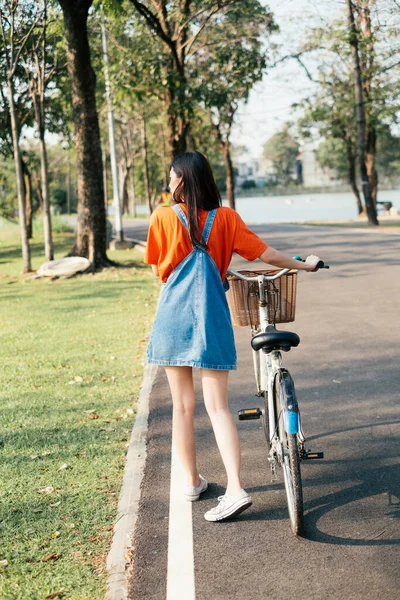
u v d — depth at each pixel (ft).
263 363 13.42
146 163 159.02
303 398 19.08
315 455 11.48
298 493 10.87
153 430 16.85
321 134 135.23
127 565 10.52
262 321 12.51
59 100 85.71
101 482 13.78
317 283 42.27
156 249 11.71
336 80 113.80
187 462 12.59
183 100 64.03
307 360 23.39
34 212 168.35
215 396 11.74
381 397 18.72
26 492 13.43
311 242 74.08
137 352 26.66
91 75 57.00
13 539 11.50
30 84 61.72
